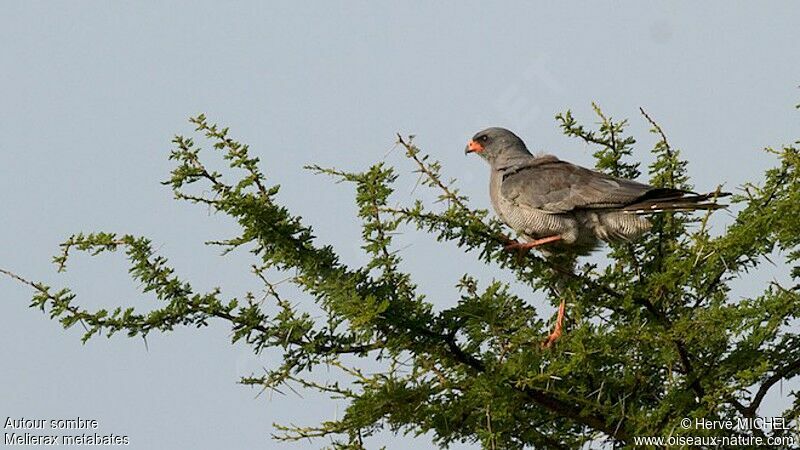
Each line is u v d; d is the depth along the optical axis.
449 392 11.20
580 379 11.60
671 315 12.59
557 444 11.91
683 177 14.05
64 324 10.63
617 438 11.63
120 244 10.80
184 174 10.92
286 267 11.39
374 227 11.25
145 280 10.81
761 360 11.50
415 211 11.33
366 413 10.79
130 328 10.76
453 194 11.51
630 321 12.22
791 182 11.85
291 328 10.95
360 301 10.52
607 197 13.90
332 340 11.38
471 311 11.30
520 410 11.69
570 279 12.27
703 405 11.22
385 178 11.18
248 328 11.01
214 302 10.91
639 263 13.93
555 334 12.15
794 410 11.91
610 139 14.12
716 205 12.47
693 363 11.79
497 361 11.41
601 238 14.33
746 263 12.49
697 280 12.27
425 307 11.35
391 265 11.55
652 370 12.10
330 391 11.22
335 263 11.38
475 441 11.61
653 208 13.17
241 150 11.04
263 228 11.05
